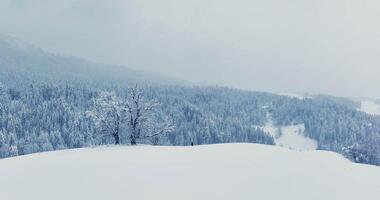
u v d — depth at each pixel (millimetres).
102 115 64312
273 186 18125
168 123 68688
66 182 18922
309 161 24219
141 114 65312
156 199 16297
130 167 21781
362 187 18672
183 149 29875
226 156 25031
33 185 18797
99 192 17234
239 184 18359
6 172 21953
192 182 18656
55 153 32812
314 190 17750
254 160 23562
